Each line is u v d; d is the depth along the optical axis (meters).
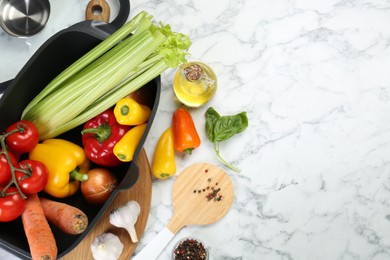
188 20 1.89
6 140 1.49
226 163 1.74
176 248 1.67
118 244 1.60
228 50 1.86
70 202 1.61
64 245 1.57
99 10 1.85
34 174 1.42
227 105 1.81
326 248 1.73
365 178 1.77
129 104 1.53
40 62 1.53
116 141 1.56
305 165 1.77
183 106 1.80
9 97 1.51
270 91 1.83
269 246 1.72
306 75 1.84
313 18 1.89
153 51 1.52
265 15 1.89
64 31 1.51
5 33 1.92
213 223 1.73
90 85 1.54
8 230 1.48
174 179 1.75
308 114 1.81
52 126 1.61
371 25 1.88
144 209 1.67
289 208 1.75
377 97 1.82
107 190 1.57
